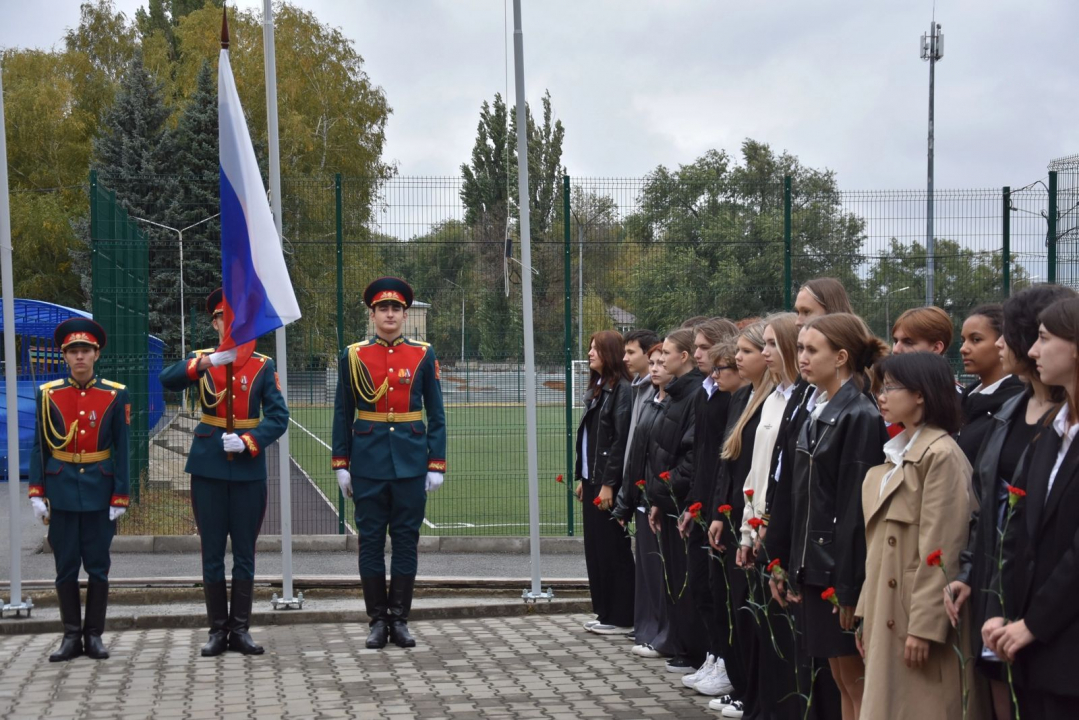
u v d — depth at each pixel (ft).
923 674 14.80
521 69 32.55
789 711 18.83
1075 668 12.21
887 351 17.13
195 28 143.33
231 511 27.04
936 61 99.81
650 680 23.98
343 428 28.25
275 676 24.59
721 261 44.52
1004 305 14.37
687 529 23.29
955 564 14.62
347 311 42.78
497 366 43.68
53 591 32.76
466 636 28.68
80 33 162.61
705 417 22.77
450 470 61.36
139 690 23.44
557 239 43.70
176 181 56.24
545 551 40.96
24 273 140.77
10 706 22.25
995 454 14.15
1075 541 12.23
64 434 26.21
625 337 29.30
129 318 45.91
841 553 16.19
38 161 150.20
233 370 27.37
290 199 42.29
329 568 36.88
